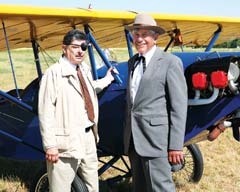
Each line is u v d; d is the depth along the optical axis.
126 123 3.33
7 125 4.78
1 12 3.52
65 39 3.24
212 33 6.51
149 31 3.08
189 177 5.13
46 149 3.16
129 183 5.02
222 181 5.25
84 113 3.32
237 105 3.53
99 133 4.32
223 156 6.29
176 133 2.99
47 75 3.20
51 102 3.16
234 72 3.37
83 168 3.51
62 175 3.29
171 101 3.00
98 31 5.04
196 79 3.39
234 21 5.70
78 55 3.23
